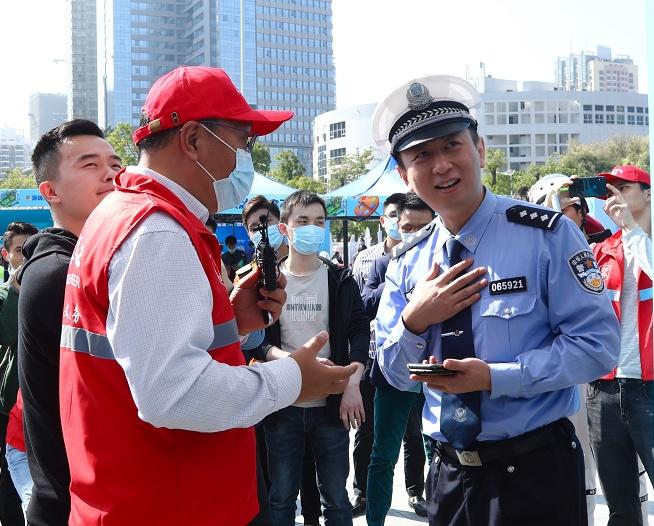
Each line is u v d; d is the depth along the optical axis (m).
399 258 2.48
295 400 1.77
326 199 13.61
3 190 13.52
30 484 2.80
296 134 143.75
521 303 2.04
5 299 3.49
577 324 2.01
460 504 2.15
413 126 2.12
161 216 1.65
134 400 1.59
